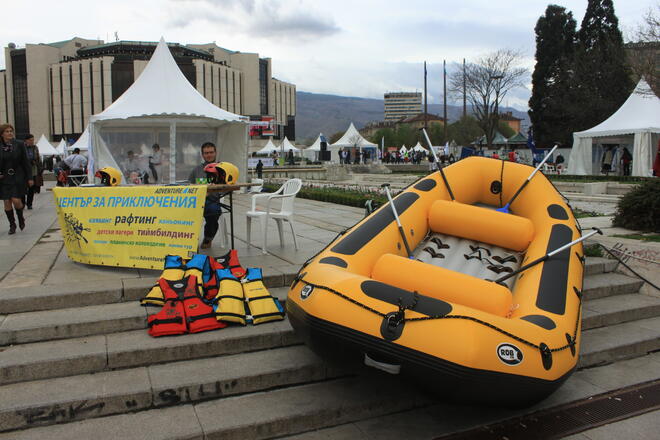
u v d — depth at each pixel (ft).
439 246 17.38
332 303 12.03
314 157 176.76
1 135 25.62
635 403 14.01
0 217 33.81
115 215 18.47
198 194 17.43
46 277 17.15
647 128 70.90
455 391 11.01
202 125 53.16
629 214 28.48
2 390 11.99
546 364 11.56
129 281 16.53
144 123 49.78
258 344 14.60
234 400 12.80
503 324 11.46
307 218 35.27
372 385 13.82
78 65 263.49
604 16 122.93
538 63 130.21
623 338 17.42
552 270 14.57
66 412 11.57
